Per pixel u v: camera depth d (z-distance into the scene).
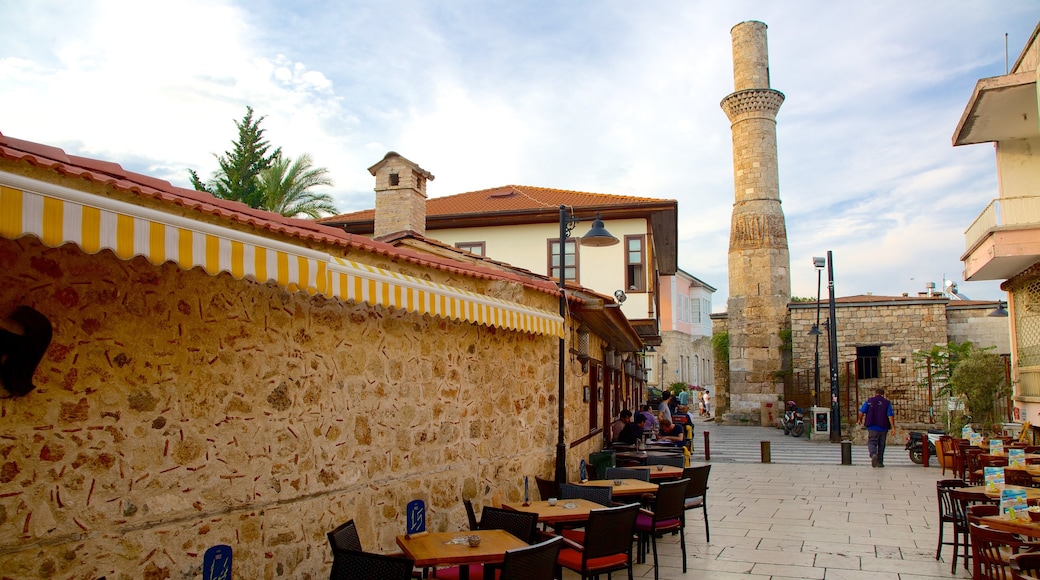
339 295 5.23
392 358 7.37
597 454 13.43
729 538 9.79
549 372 11.23
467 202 26.20
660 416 20.03
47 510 4.26
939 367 28.95
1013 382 19.52
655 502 7.83
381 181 15.10
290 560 5.93
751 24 40.25
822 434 27.77
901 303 33.47
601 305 12.26
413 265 7.66
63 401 4.38
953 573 7.94
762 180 39.50
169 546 4.96
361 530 6.76
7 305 4.11
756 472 17.25
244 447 5.59
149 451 4.88
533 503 7.85
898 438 24.75
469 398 8.76
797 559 8.61
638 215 22.98
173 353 5.09
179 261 3.86
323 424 6.39
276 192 32.03
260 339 5.81
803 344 35.56
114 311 4.72
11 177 3.16
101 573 4.52
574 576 7.84
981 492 7.90
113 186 4.46
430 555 5.43
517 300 9.53
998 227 16.16
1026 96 16.02
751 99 39.53
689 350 55.28
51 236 3.29
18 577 4.08
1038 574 6.04
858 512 11.73
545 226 23.84
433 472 7.92
